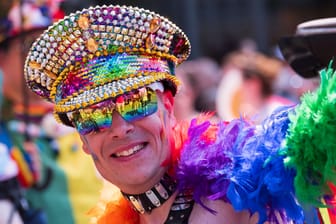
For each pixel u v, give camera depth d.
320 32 2.13
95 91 1.95
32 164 3.24
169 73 2.03
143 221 2.12
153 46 1.98
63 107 1.98
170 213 2.01
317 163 1.79
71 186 3.31
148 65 1.97
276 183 1.84
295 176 1.84
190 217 1.99
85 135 1.99
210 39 8.20
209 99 5.63
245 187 1.90
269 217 1.90
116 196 2.24
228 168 1.96
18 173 3.21
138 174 1.97
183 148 2.05
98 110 1.95
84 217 3.29
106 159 1.99
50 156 3.33
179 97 4.70
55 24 1.97
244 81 5.51
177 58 2.08
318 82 2.24
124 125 1.95
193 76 5.89
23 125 3.29
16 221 3.03
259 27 8.26
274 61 5.75
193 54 7.88
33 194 3.23
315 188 1.81
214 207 1.96
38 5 3.35
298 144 1.81
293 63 2.26
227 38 8.21
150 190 2.02
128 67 1.96
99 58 1.96
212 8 8.17
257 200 1.88
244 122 2.03
